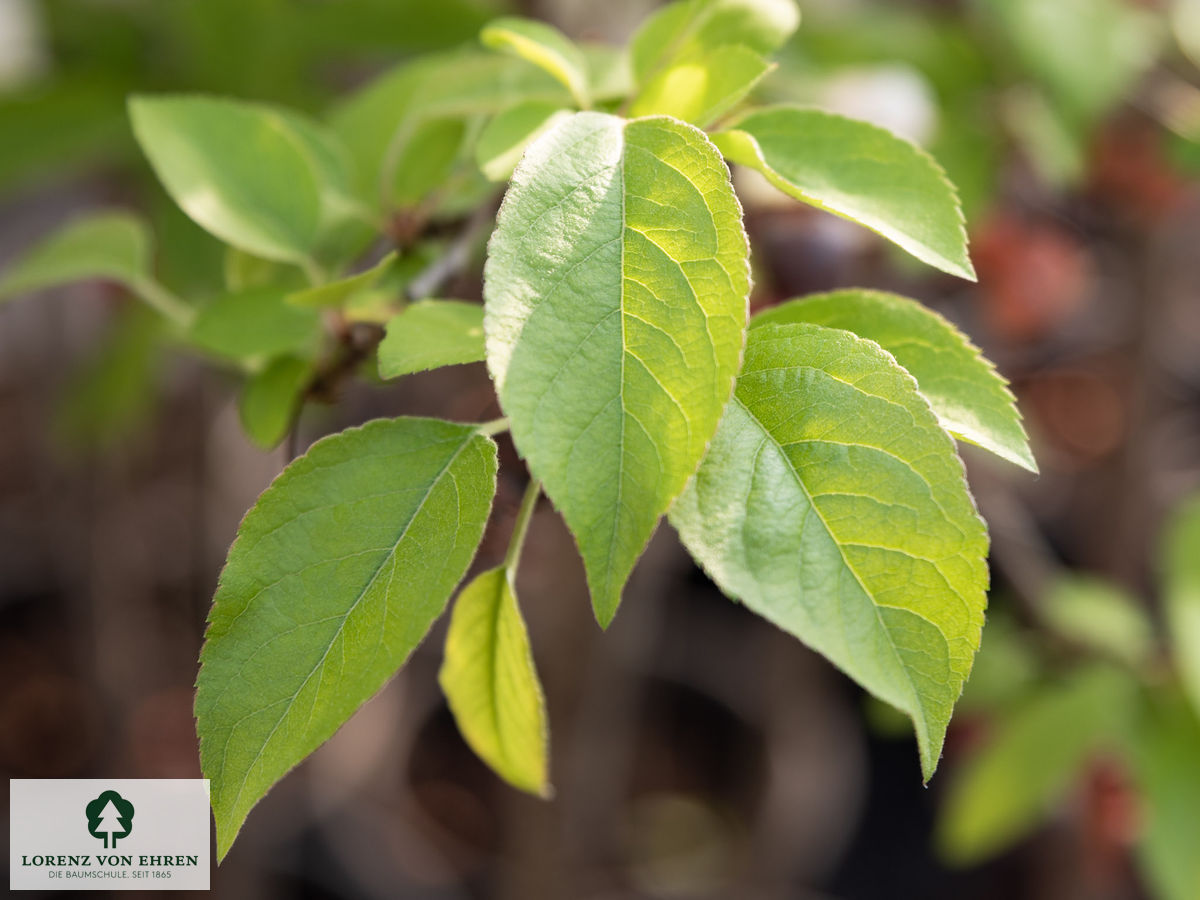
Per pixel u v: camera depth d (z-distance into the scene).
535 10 0.54
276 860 1.02
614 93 0.32
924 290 0.63
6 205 0.82
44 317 0.96
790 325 0.27
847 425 0.26
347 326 0.33
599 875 1.05
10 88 0.61
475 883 1.07
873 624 0.25
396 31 0.59
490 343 0.24
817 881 1.08
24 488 1.22
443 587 0.26
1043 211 0.68
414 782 1.20
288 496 0.27
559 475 0.24
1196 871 0.53
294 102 0.61
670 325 0.25
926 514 0.25
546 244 0.25
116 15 0.63
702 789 1.17
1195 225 0.78
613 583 0.24
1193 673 0.53
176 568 1.08
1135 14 0.59
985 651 0.66
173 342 0.56
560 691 0.80
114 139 0.62
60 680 1.18
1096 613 0.62
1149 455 0.81
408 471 0.27
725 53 0.30
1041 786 0.59
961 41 0.57
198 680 0.26
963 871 1.09
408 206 0.35
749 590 0.25
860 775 1.12
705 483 0.25
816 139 0.29
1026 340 0.70
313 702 0.26
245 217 0.33
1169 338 0.92
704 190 0.25
